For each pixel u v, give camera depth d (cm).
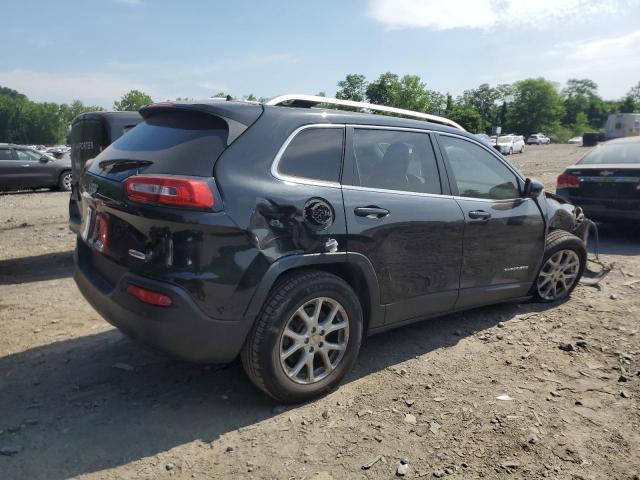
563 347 413
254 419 317
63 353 407
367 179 362
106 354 406
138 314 297
